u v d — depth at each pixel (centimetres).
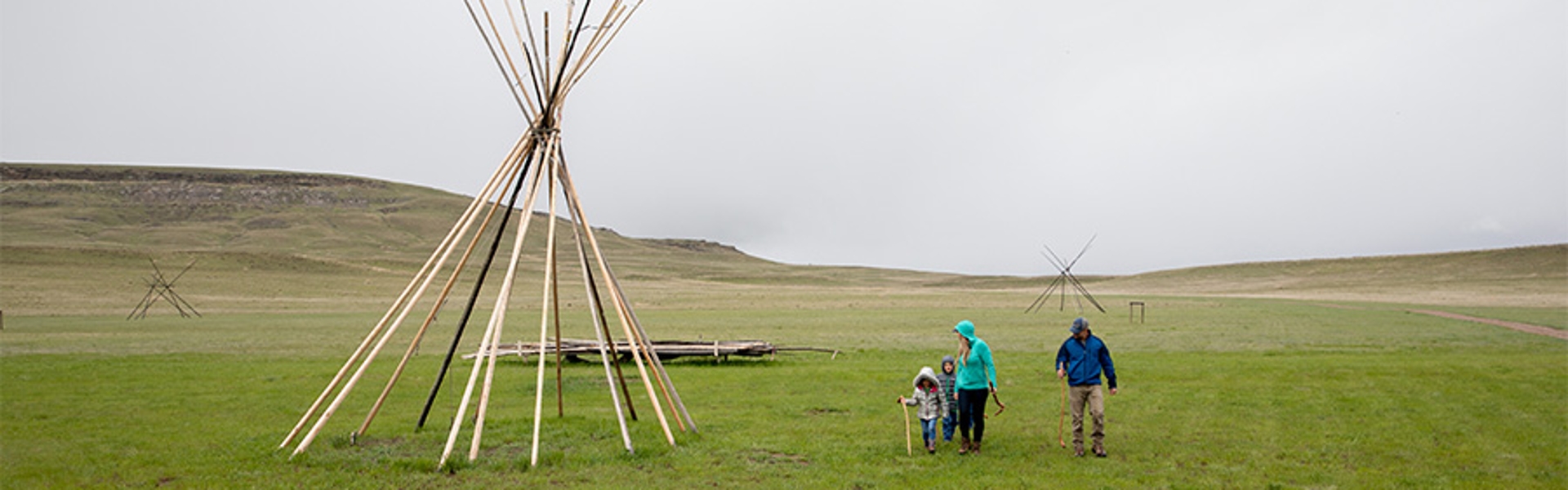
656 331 4328
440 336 3875
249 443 1309
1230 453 1260
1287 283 12900
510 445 1309
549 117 1354
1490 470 1162
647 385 1328
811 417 1588
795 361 2750
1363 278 12862
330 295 8056
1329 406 1673
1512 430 1430
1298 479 1116
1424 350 2923
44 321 4766
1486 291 9494
